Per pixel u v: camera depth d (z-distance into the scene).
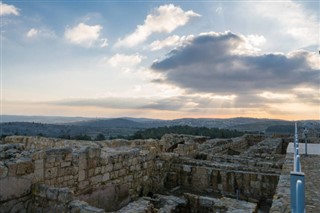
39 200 10.05
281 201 7.41
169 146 29.16
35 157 10.55
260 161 16.91
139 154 15.66
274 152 22.36
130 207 10.20
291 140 29.89
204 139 29.92
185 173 16.56
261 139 34.84
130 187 14.74
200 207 11.60
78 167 12.12
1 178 9.46
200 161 17.03
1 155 10.96
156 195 13.62
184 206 11.65
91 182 12.66
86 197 12.38
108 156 13.65
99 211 8.60
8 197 9.62
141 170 15.66
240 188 14.91
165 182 16.89
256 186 14.55
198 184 16.09
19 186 9.95
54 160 11.20
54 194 9.70
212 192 15.56
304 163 13.45
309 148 20.16
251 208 9.87
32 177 10.38
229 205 10.16
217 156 18.72
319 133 33.03
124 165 14.47
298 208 3.81
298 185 3.85
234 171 15.23
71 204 9.21
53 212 9.59
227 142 28.53
